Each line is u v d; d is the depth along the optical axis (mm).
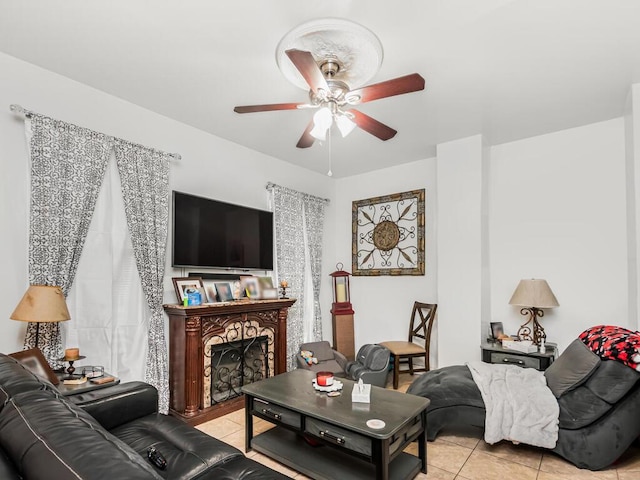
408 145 4008
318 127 2113
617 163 3270
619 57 2340
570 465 2279
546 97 2895
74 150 2570
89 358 2637
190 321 2953
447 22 2004
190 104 3029
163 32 2119
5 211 2311
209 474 1502
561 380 2441
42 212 2391
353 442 1972
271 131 3600
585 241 3395
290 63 2096
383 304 4805
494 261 3887
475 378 2664
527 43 2197
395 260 4715
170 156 3203
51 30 2109
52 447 830
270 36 2148
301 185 4797
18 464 847
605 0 1843
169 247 3201
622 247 3209
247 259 3865
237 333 3352
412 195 4578
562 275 3490
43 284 2369
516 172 3818
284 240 4359
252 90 2805
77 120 2666
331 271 5230
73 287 2590
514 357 3260
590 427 2230
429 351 4117
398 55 2318
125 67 2496
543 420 2279
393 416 2020
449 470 2236
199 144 3533
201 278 3410
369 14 1939
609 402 2180
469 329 3621
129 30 2105
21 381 1260
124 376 2820
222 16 1975
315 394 2391
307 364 3850
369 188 5055
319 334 4734
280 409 2342
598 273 3312
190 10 1931
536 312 3479
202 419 2953
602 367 2266
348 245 5238
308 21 1835
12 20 2021
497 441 2350
